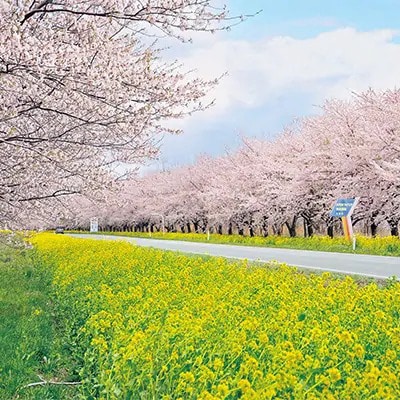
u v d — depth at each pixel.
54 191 10.88
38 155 8.98
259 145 41.25
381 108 26.30
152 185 59.09
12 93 7.89
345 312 6.57
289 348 4.87
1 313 10.68
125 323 7.02
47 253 19.92
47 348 8.06
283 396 4.21
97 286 10.39
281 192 33.03
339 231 40.94
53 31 7.76
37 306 11.45
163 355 5.34
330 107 30.42
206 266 12.52
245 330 5.58
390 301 7.23
